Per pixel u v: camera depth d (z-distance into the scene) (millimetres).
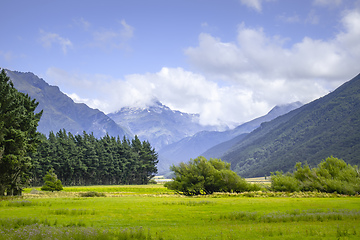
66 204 38938
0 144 52312
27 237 15352
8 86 55000
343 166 66875
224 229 19797
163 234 18109
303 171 68062
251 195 59500
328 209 29938
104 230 17406
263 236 17219
